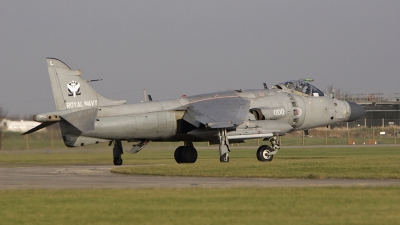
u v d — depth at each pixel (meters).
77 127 86.31
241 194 46.16
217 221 35.41
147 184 56.56
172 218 36.53
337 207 39.84
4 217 37.88
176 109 95.19
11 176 69.69
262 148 96.31
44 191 50.06
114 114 91.88
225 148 91.44
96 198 45.06
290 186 51.94
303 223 34.50
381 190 47.97
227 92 100.50
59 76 90.06
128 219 36.41
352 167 70.00
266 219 35.88
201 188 50.50
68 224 35.19
